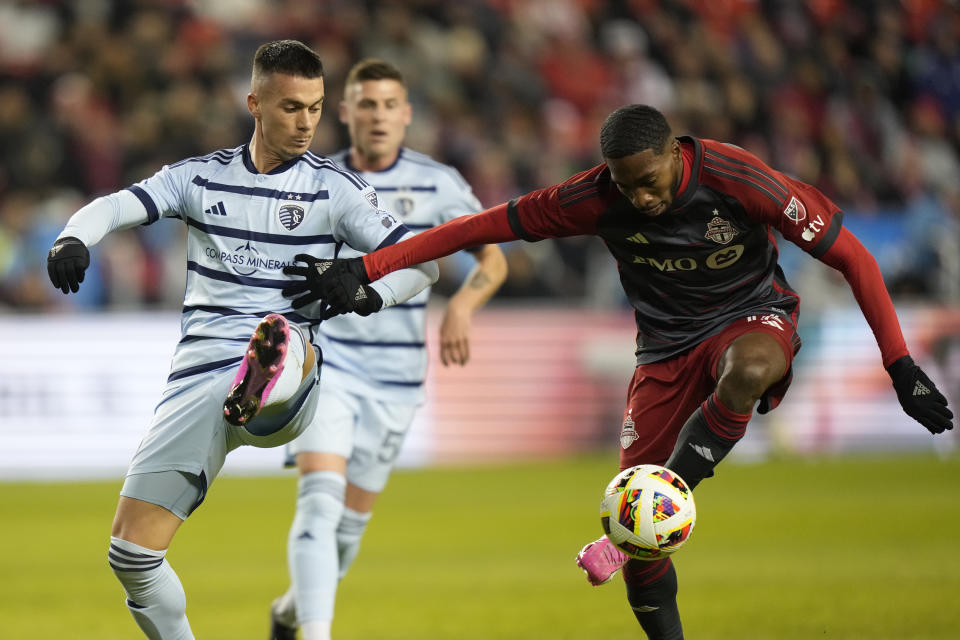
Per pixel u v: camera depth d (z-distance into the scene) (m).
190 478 15.59
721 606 23.95
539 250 57.69
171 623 15.81
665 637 17.53
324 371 21.45
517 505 41.59
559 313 54.91
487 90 67.75
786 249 58.66
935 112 76.12
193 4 67.62
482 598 26.08
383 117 22.73
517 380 54.47
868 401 56.31
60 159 59.47
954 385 56.50
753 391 15.66
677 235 16.48
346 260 16.05
